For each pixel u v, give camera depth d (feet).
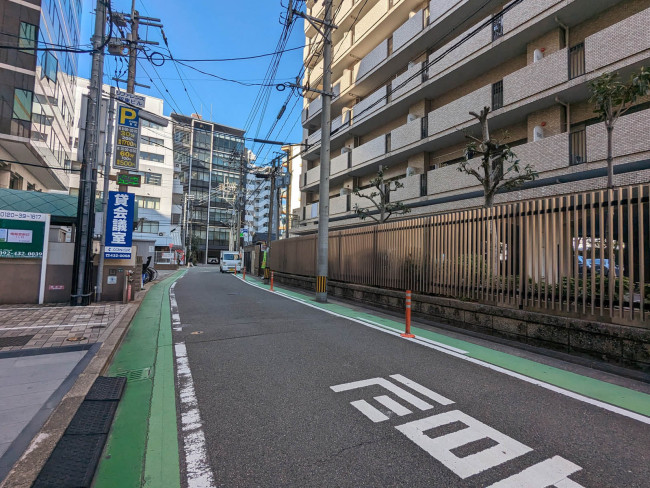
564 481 8.05
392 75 61.77
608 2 32.45
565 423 10.91
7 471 7.88
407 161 57.47
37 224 31.42
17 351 16.93
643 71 19.33
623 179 28.78
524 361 17.19
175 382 14.17
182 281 69.15
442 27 47.80
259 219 262.88
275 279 66.59
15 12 54.19
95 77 31.68
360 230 37.42
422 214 49.44
